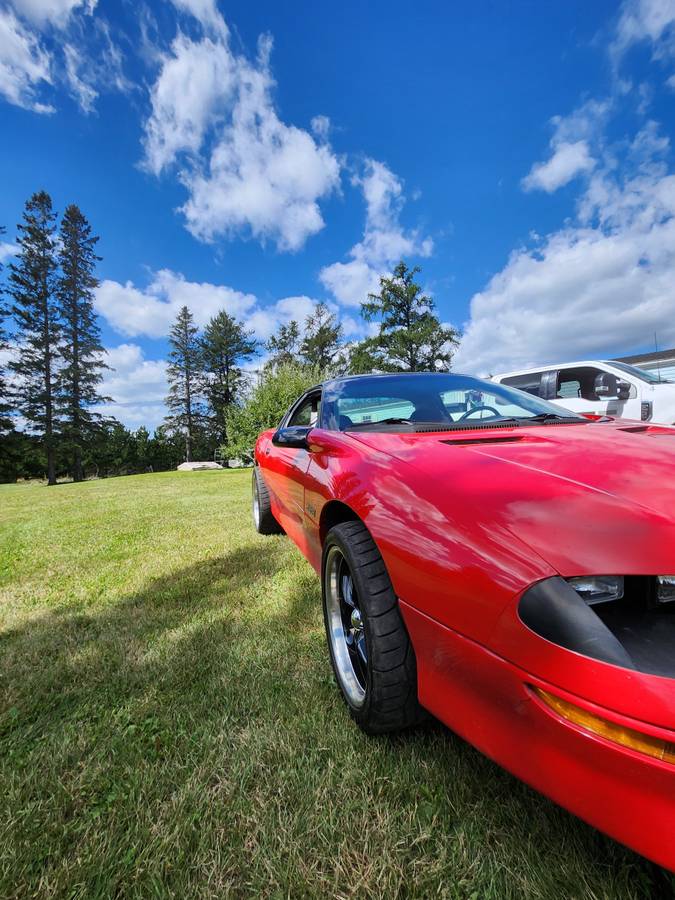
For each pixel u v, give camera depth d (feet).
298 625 7.70
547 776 2.91
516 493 3.80
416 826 3.76
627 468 4.06
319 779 4.29
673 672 2.67
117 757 4.70
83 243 119.55
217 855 3.57
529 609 3.04
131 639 7.43
